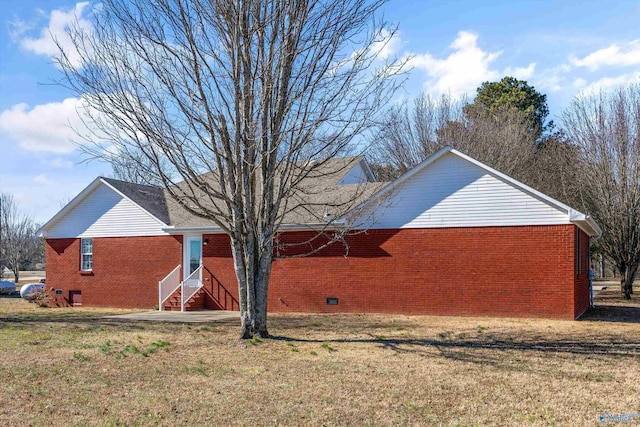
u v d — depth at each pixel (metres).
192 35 13.30
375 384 9.77
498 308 19.61
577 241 19.98
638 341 14.20
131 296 26.62
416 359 11.91
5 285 41.75
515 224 19.52
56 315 22.84
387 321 18.75
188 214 26.23
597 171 29.33
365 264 21.72
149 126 13.24
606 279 54.50
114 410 8.29
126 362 11.75
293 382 9.93
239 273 14.59
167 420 7.82
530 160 41.12
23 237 59.88
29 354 12.75
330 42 13.71
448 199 20.55
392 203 21.34
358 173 30.70
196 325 18.25
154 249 26.27
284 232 23.12
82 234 28.20
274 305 23.19
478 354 12.45
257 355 12.42
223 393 9.21
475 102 53.25
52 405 8.56
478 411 8.22
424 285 20.73
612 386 9.61
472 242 20.11
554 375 10.42
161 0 13.21
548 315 18.95
